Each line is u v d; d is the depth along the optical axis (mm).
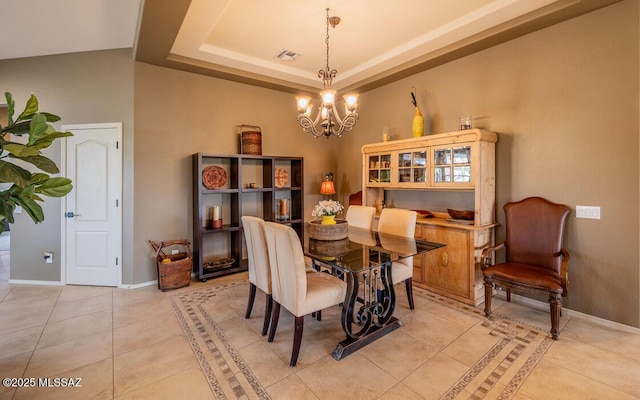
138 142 3723
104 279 3781
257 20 3088
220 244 4426
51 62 3746
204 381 2010
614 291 2676
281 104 4953
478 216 3178
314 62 4148
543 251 2895
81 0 2781
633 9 2514
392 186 4043
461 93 3674
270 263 2449
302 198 4828
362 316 2484
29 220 3836
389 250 2574
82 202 3773
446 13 2967
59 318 2904
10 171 1608
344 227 2973
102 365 2178
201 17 2865
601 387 1929
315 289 2350
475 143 3164
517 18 2932
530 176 3131
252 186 4531
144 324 2785
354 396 1870
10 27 3188
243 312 3047
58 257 3822
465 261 3242
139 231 3760
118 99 3699
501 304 3211
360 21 3115
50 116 1972
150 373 2090
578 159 2828
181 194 4055
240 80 4414
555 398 1841
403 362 2209
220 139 4355
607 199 2686
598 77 2699
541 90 3035
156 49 3357
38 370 2119
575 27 2809
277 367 2156
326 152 5469
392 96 4496
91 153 3746
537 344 2426
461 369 2125
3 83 3783
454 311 3049
